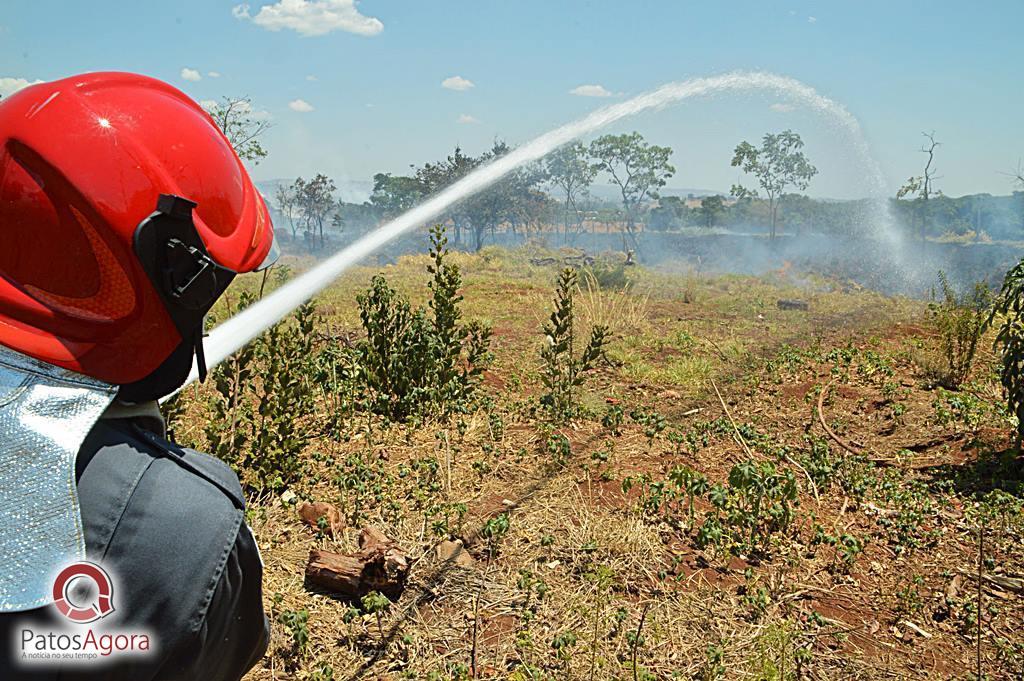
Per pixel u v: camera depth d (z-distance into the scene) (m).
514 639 3.68
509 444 6.09
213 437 4.87
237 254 1.23
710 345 11.23
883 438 7.22
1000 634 4.09
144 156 1.11
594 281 13.91
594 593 4.06
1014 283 6.61
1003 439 6.94
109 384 1.07
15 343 1.02
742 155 41.28
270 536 4.35
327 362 7.12
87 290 1.07
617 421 6.90
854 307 16.42
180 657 1.05
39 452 0.98
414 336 6.95
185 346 1.17
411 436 6.12
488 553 4.42
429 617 3.81
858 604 4.31
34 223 1.05
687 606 4.04
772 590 4.32
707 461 6.24
